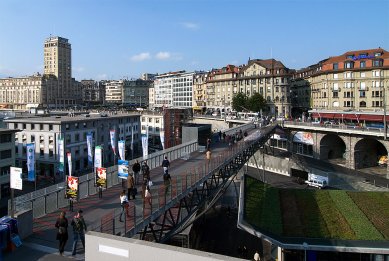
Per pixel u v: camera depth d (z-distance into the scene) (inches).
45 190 1001.5
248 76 5836.6
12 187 810.2
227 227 1918.1
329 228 1391.5
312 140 3294.8
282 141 3710.6
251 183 1994.3
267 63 5826.8
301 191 1939.0
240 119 4350.4
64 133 3105.3
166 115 4301.2
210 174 1339.8
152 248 559.2
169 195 1029.8
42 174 3125.0
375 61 3922.2
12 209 813.2
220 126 4672.7
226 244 1711.4
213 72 6825.8
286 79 5511.8
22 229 790.5
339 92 4192.9
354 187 2437.3
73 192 956.0
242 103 5246.1
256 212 1546.5
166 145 4254.4
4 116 3762.3
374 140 2984.7
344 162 3120.1
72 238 805.2
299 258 1282.0
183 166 1547.7
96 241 613.3
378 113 3149.6
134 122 4318.4
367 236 1298.0
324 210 1632.6
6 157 2447.1
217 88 6466.5
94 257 616.4
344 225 1423.5
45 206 951.6
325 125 3093.0
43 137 3117.6
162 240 1018.1
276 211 1611.7
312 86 4913.9
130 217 866.1
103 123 3666.3
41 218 913.5
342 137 2967.5
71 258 701.9
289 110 5521.7
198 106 7199.8
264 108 5201.8
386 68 3848.4
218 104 6422.2
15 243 741.9
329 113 3624.5
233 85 6117.1
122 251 584.7
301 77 5654.5
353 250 1179.9
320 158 3228.3
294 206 1694.1
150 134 5017.2
